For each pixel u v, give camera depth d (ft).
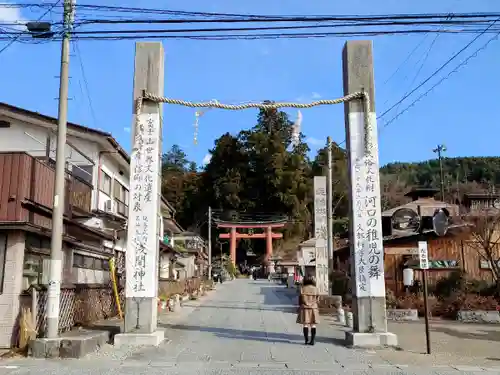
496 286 60.08
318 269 75.41
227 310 69.00
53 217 34.45
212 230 260.62
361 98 41.63
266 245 247.09
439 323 53.72
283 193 242.99
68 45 36.50
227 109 41.63
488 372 28.22
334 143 81.00
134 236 39.75
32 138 60.70
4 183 36.78
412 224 58.23
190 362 30.96
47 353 32.24
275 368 29.14
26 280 37.45
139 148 40.86
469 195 93.40
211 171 259.80
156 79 41.70
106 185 68.33
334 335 44.45
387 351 35.60
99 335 36.47
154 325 39.27
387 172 332.80
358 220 39.78
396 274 65.87
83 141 63.62
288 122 231.09
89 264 54.29
